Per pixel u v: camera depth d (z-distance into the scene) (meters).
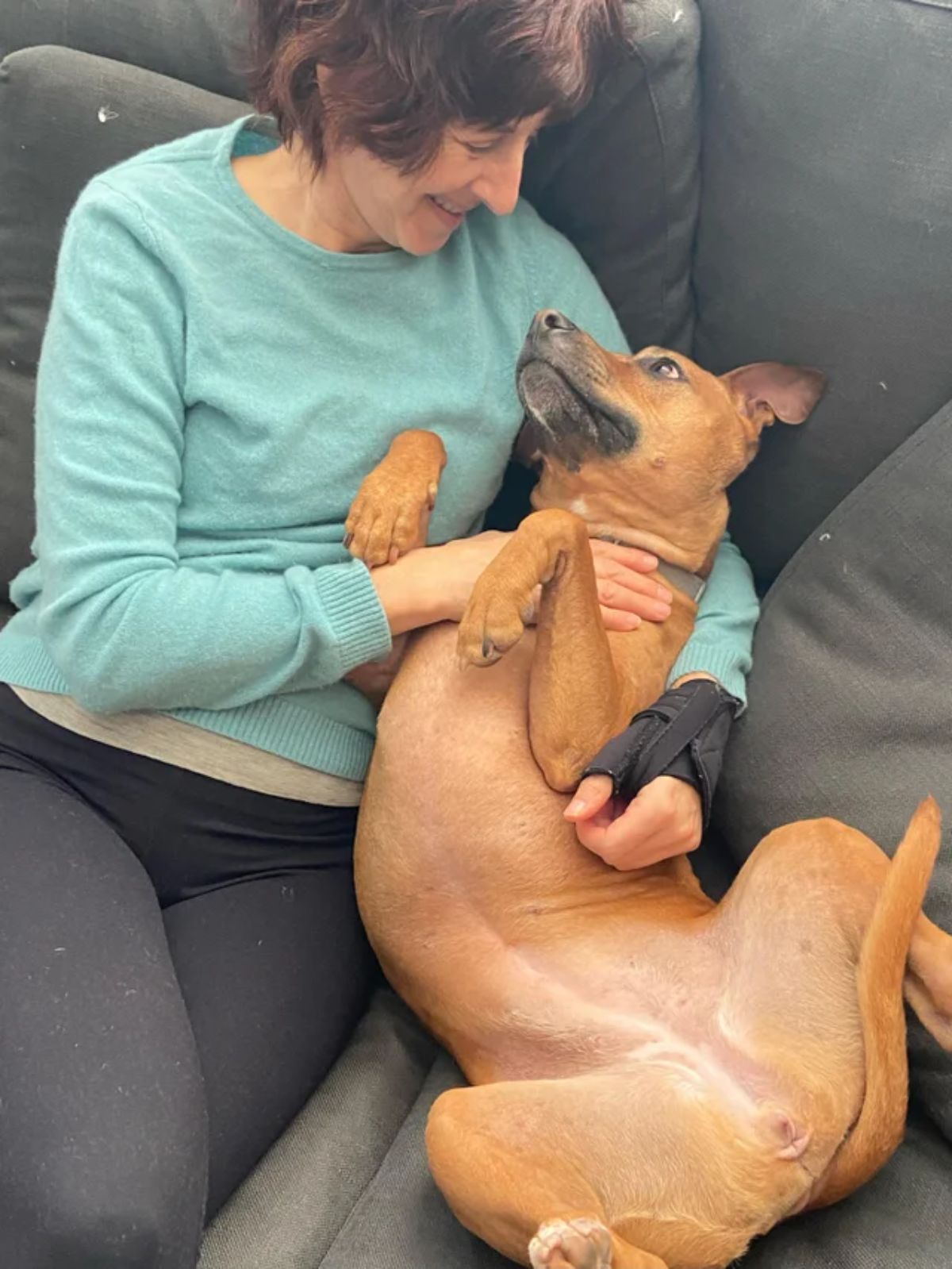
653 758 1.34
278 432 1.39
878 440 1.56
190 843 1.43
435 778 1.38
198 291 1.37
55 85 1.73
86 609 1.30
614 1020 1.29
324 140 1.32
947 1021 1.25
